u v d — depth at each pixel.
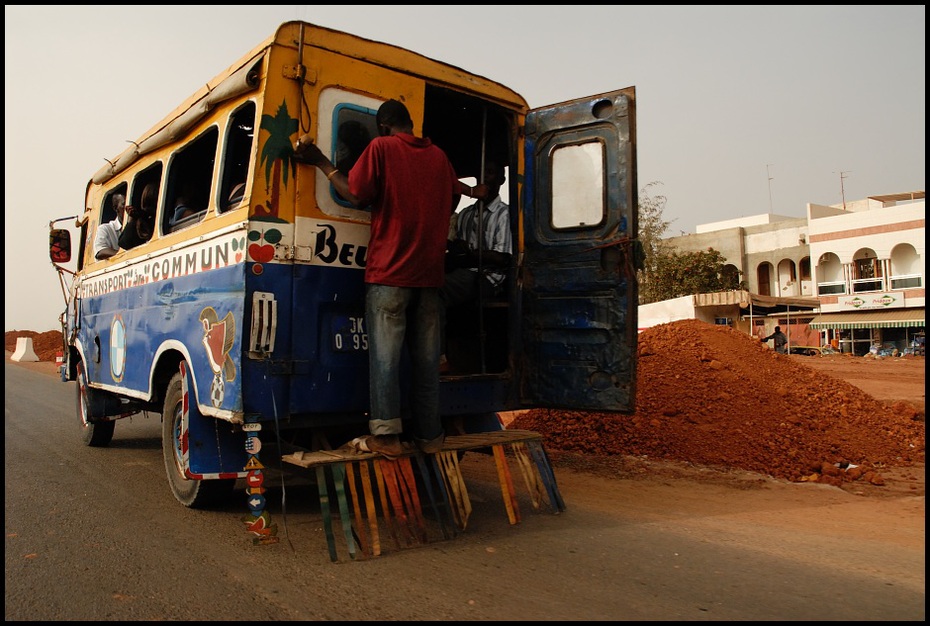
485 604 3.20
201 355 4.45
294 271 4.14
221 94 4.50
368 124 4.49
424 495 5.37
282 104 4.14
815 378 8.88
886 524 4.54
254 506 4.06
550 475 4.84
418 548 4.04
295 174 4.17
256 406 3.99
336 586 3.44
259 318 3.97
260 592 3.37
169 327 5.03
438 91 4.93
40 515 4.84
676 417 7.41
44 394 14.58
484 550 4.00
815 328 32.56
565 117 5.07
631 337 4.70
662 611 3.12
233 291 4.07
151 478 6.10
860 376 18.06
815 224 34.62
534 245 5.18
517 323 5.19
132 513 4.89
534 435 4.86
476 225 5.49
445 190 4.18
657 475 6.09
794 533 4.34
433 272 4.09
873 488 5.57
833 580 3.52
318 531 4.42
